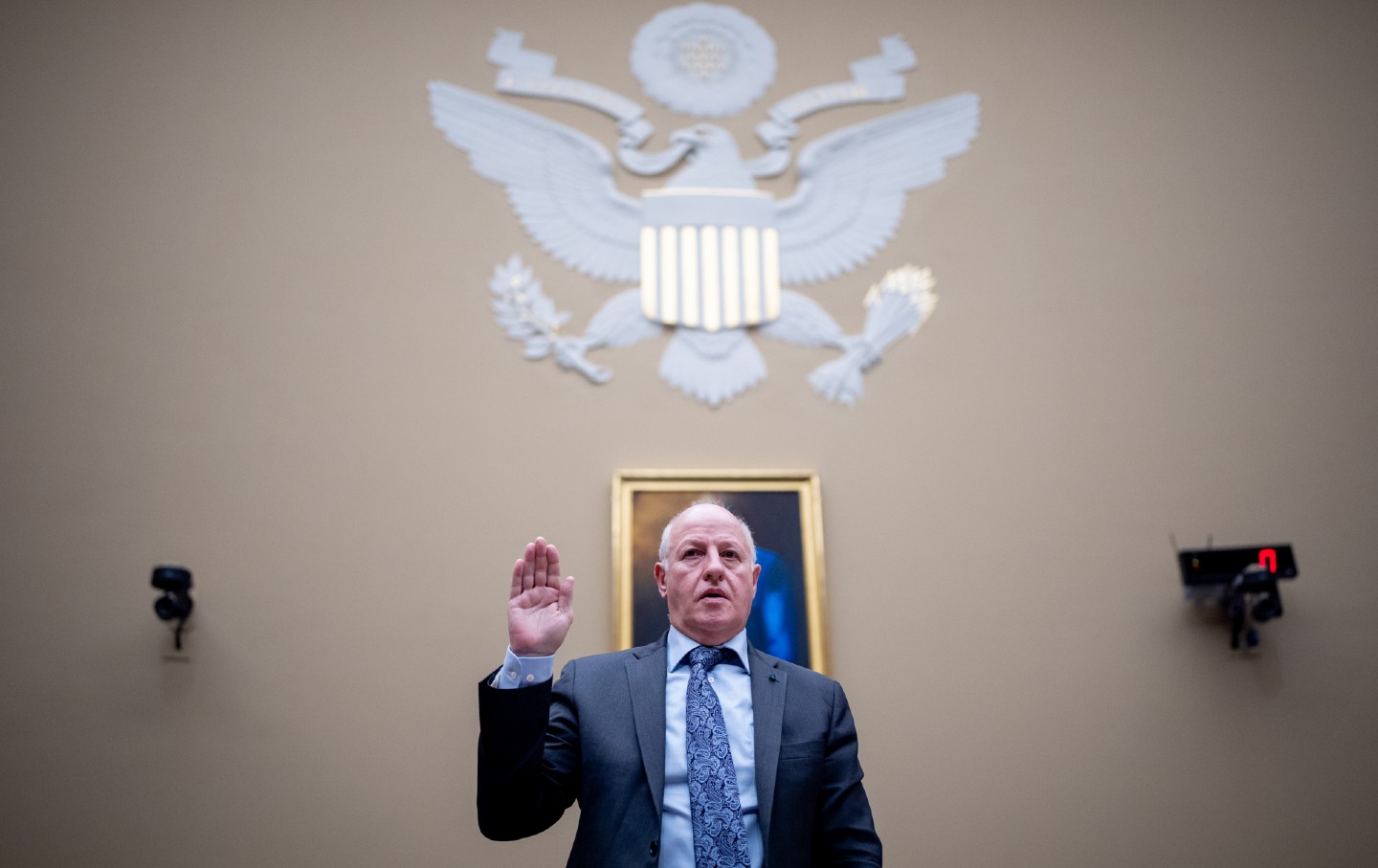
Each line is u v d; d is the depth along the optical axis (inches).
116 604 191.0
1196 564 197.5
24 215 207.5
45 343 201.9
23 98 213.2
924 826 188.4
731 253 216.7
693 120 226.2
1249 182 225.5
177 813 182.4
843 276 217.9
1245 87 231.0
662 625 193.8
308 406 203.5
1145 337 216.2
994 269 219.5
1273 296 219.1
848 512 204.7
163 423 200.1
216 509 196.9
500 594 196.5
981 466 208.2
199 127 215.6
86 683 187.2
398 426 203.9
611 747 92.2
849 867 90.7
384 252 212.8
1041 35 233.6
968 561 202.8
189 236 209.9
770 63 230.1
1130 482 208.4
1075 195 224.1
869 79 229.6
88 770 183.3
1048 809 190.5
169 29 220.2
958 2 234.5
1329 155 227.1
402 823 184.1
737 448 207.2
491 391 207.0
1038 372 213.8
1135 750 194.4
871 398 211.2
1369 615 203.3
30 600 189.9
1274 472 209.8
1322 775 194.9
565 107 224.7
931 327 215.8
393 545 197.6
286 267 210.2
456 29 226.4
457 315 210.7
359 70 222.2
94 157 211.9
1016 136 227.5
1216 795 192.9
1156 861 189.2
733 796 88.7
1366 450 211.3
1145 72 231.8
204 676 188.9
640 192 221.1
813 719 95.8
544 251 215.5
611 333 211.8
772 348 213.3
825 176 223.1
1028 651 198.5
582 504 202.1
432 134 220.1
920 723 193.6
